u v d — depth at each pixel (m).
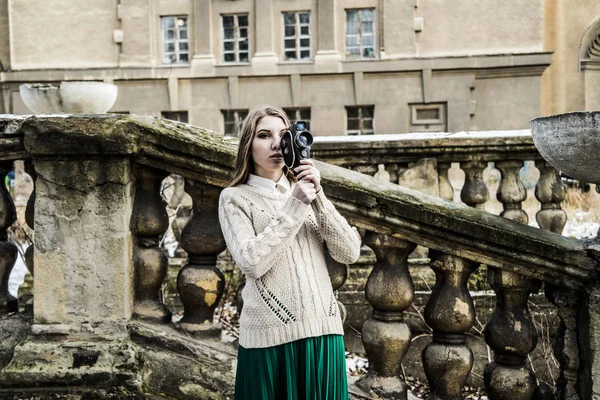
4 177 3.19
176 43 20.81
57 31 20.75
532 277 2.90
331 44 20.00
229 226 2.31
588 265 2.79
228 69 20.31
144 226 3.03
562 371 2.97
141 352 2.94
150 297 3.10
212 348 3.00
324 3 19.95
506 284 2.92
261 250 2.16
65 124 2.89
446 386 2.98
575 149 2.68
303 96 20.19
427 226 2.87
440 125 19.72
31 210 3.11
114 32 20.56
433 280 5.20
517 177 4.98
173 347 2.96
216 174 2.92
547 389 3.01
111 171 2.93
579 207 9.84
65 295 2.97
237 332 4.81
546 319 4.71
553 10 19.88
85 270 2.96
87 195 2.94
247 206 2.34
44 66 20.78
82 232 2.95
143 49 20.55
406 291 2.97
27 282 5.19
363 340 3.05
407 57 19.55
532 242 2.82
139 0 20.53
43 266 2.97
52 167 2.95
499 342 2.97
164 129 2.93
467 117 19.42
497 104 19.41
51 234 2.96
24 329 3.10
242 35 20.72
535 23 19.05
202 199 3.03
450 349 2.98
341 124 20.05
